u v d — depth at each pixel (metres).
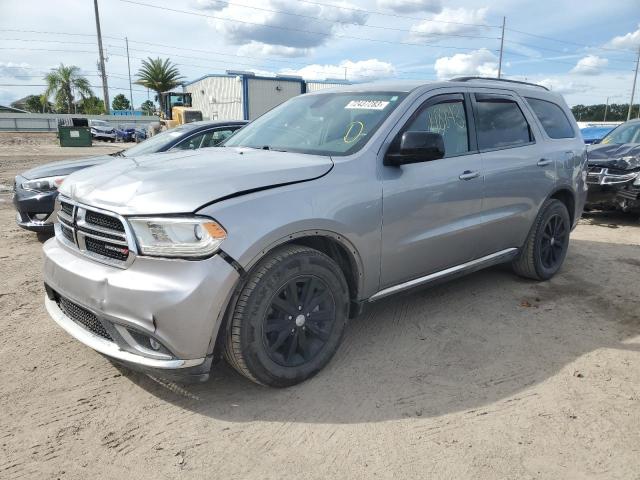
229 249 2.60
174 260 2.55
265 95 32.50
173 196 2.64
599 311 4.35
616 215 8.92
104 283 2.66
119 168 3.19
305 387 3.09
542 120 4.90
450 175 3.74
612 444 2.61
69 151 25.78
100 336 2.88
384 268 3.41
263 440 2.61
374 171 3.28
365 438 2.63
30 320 4.01
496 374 3.28
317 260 2.99
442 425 2.74
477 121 4.16
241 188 2.75
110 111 59.97
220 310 2.63
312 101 4.19
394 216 3.36
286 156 3.29
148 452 2.51
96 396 2.97
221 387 3.08
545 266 5.02
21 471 2.37
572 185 5.07
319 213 2.93
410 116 3.59
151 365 2.61
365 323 4.02
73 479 2.33
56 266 2.97
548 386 3.14
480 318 4.15
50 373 3.21
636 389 3.12
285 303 2.91
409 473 2.38
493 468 2.42
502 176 4.21
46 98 68.44
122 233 2.66
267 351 2.87
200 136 6.78
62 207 3.20
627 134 8.93
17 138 37.53
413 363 3.40
